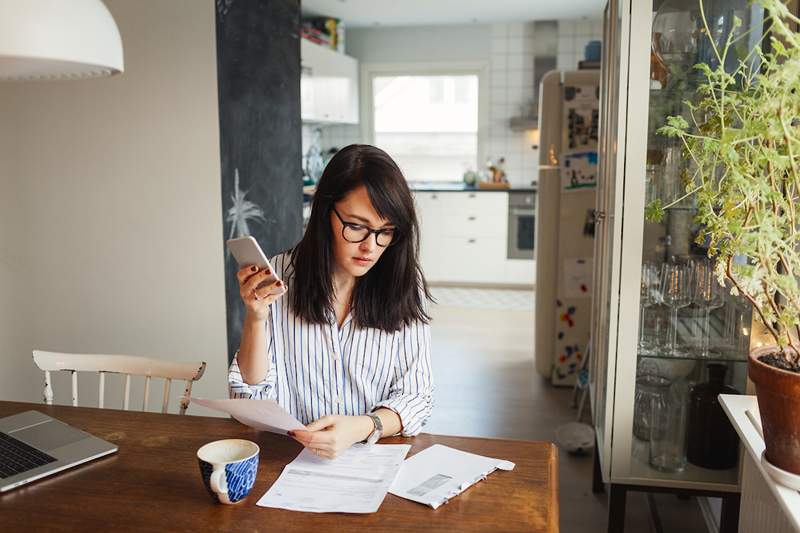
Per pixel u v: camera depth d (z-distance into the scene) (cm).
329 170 134
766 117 118
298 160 338
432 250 684
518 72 705
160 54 256
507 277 675
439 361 441
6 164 275
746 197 122
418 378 149
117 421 152
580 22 684
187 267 268
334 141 755
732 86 197
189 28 252
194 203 262
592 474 284
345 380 150
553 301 391
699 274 209
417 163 758
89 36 121
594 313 285
